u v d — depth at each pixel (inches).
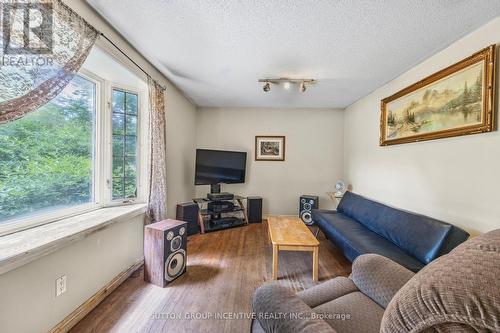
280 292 39.0
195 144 171.3
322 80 114.2
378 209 103.6
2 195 55.2
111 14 64.7
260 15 63.6
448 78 77.9
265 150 176.9
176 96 131.5
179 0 58.2
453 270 20.1
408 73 100.3
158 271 79.0
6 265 42.9
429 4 58.1
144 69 92.6
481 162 67.3
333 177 176.4
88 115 83.0
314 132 176.1
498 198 62.8
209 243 122.1
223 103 165.3
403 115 101.9
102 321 61.7
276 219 118.8
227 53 87.1
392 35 72.9
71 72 53.9
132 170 100.2
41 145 64.8
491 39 64.9
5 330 44.9
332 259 104.5
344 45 79.8
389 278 46.8
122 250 82.7
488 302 16.8
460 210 74.2
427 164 88.7
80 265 63.3
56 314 55.8
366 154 138.8
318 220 129.3
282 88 128.2
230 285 80.6
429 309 19.5
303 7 59.9
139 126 101.7
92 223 67.1
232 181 161.5
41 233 57.2
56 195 70.4
